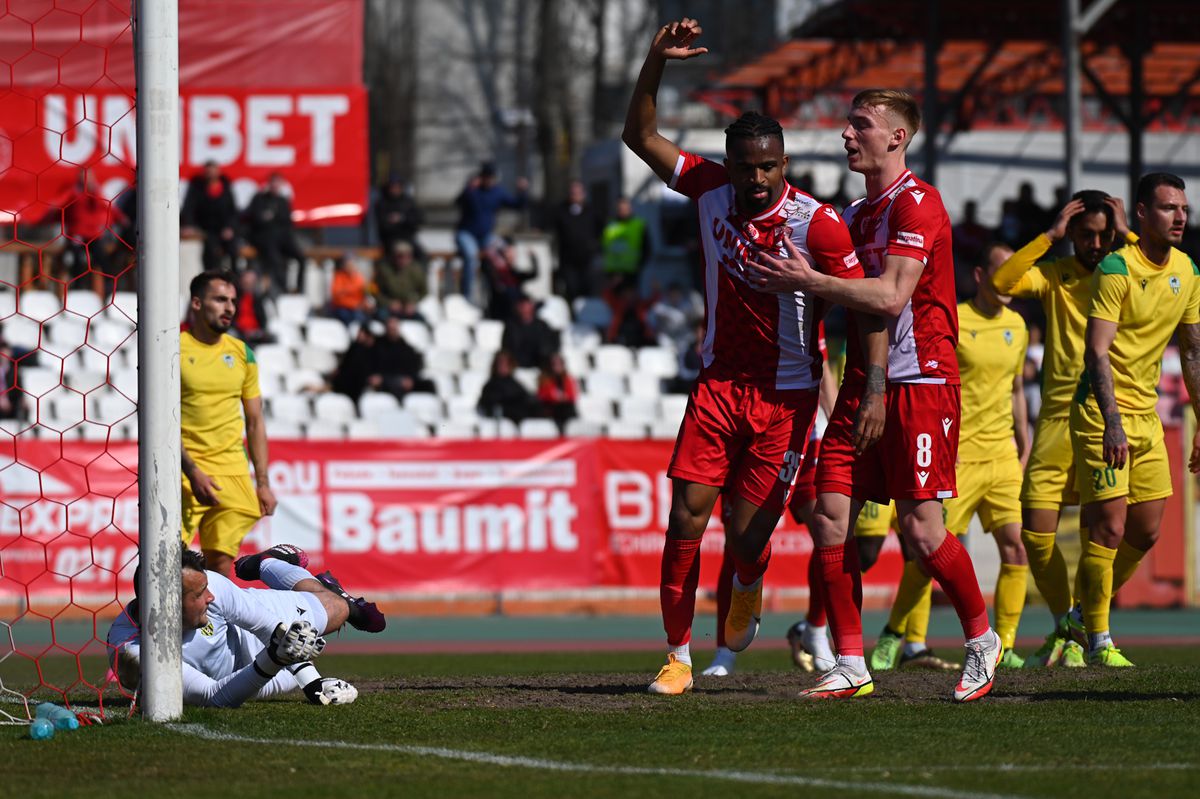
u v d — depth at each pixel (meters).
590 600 55.62
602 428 63.34
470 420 63.16
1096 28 87.31
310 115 70.56
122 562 51.97
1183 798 15.49
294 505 53.50
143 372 20.73
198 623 22.89
